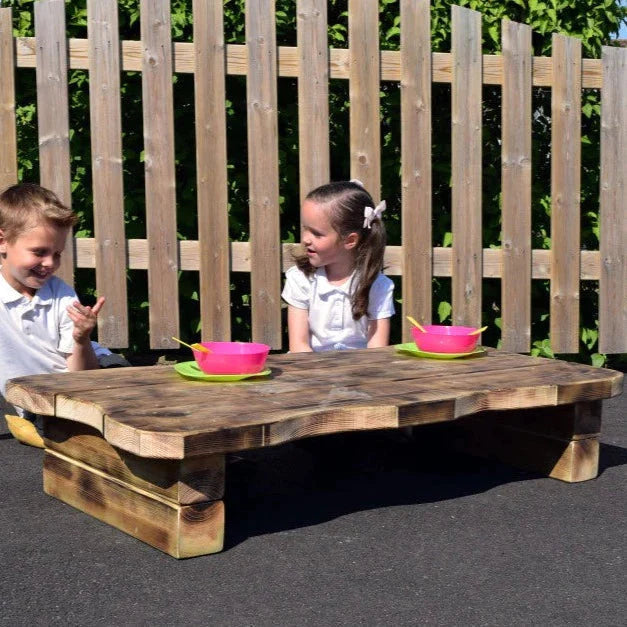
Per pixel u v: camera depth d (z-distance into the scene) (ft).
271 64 13.88
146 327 15.12
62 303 11.64
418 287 14.46
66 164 13.61
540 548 9.25
